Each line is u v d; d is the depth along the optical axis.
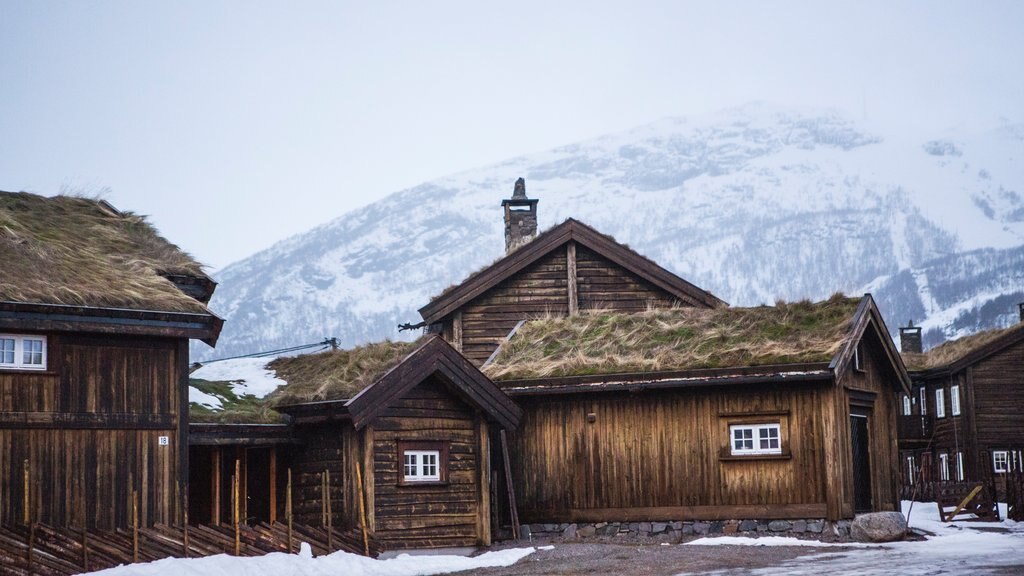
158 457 21.48
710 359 26.66
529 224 38.84
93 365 20.95
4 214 23.05
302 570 19.91
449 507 24.89
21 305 19.86
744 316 28.39
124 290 21.38
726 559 21.28
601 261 35.06
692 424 26.67
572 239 34.84
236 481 21.11
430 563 22.09
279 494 25.14
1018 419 50.34
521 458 27.98
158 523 20.33
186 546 19.78
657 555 22.48
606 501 27.17
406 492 24.23
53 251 21.94
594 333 29.69
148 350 21.61
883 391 29.09
